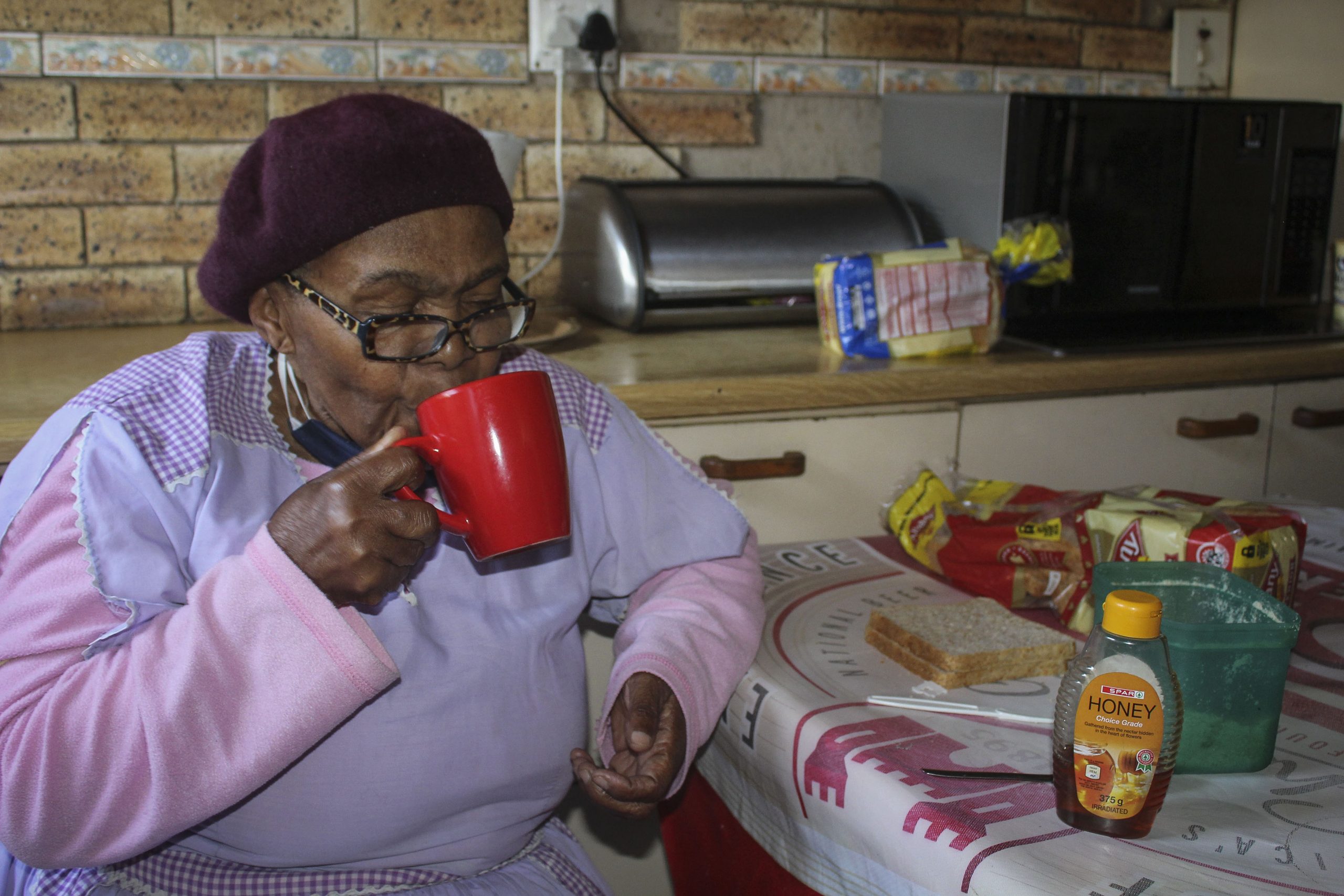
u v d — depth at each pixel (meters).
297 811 0.72
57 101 1.54
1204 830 0.62
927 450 1.41
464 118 1.72
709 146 1.87
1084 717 0.60
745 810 0.83
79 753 0.61
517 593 0.79
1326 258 1.91
